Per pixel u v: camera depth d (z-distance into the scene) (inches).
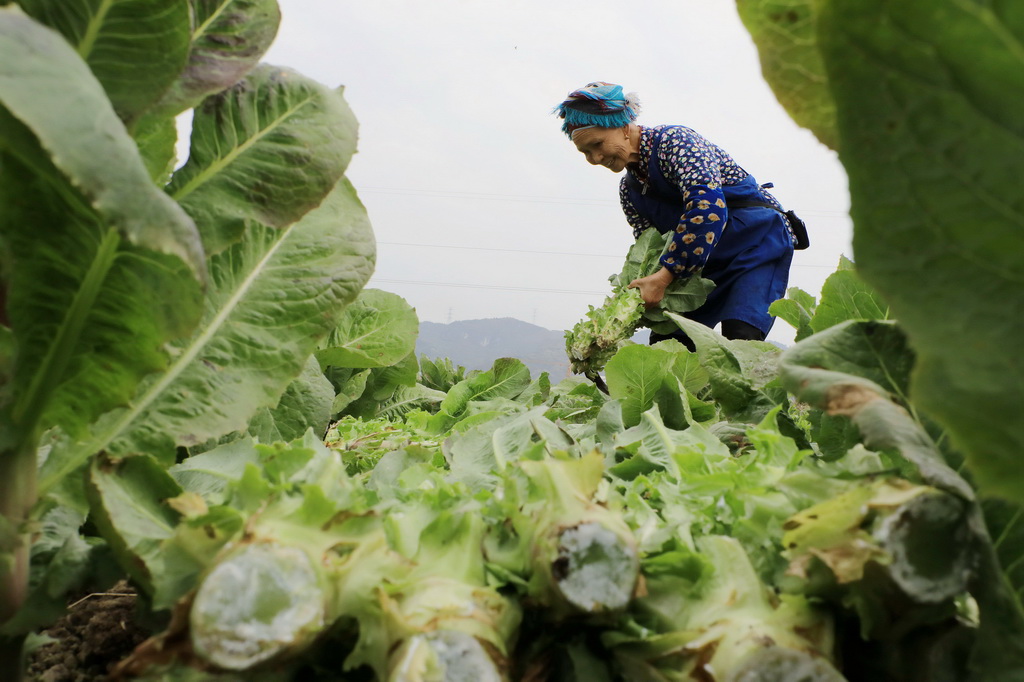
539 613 26.8
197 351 39.4
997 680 24.1
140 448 36.0
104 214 22.5
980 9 17.0
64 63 23.8
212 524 26.3
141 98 32.8
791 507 28.5
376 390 119.2
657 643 25.1
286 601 23.0
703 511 31.4
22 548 30.1
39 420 31.2
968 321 18.3
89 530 37.5
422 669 22.8
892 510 24.0
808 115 29.3
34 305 29.7
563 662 27.3
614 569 25.5
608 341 183.3
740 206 188.2
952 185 18.2
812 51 28.2
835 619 25.5
